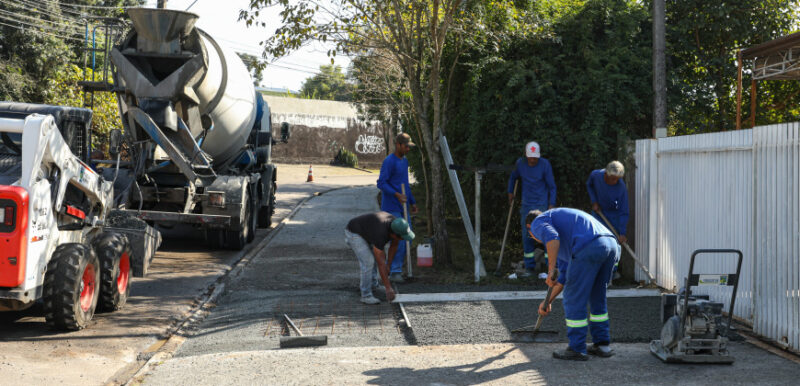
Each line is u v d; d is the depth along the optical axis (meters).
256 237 13.90
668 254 7.79
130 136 10.87
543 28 10.58
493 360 5.16
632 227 8.50
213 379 4.80
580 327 5.12
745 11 12.16
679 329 4.95
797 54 11.27
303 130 46.72
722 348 4.97
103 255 6.96
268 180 15.30
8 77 23.84
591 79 10.54
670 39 11.93
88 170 7.07
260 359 5.29
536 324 5.66
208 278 9.27
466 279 8.66
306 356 5.36
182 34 10.30
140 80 10.25
